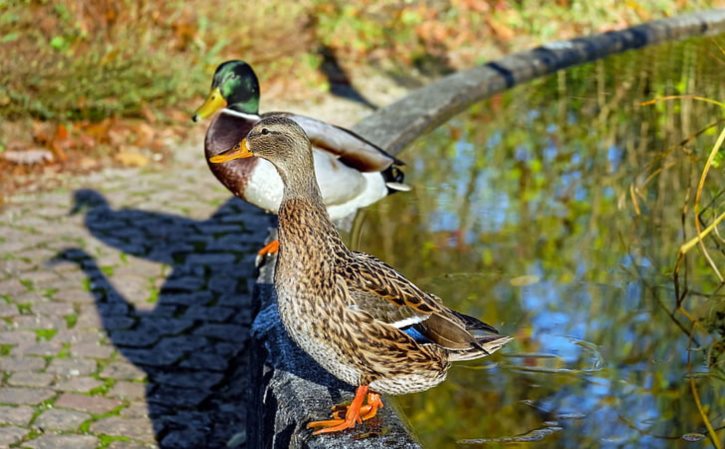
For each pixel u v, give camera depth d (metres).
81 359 8.06
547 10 18.50
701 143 8.96
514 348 6.20
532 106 10.35
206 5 15.26
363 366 4.70
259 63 15.51
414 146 9.17
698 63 11.61
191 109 13.92
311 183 4.84
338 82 15.60
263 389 5.32
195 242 10.29
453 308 6.65
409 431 4.84
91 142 12.55
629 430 5.38
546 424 5.41
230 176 7.53
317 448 4.51
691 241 6.61
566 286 7.00
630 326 6.50
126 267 9.66
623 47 12.17
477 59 16.83
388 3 18.50
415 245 7.45
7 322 8.53
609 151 9.17
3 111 12.46
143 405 7.52
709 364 6.07
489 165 8.84
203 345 8.41
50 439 6.98
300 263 4.70
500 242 7.55
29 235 10.19
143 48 13.60
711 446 5.27
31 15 13.09
